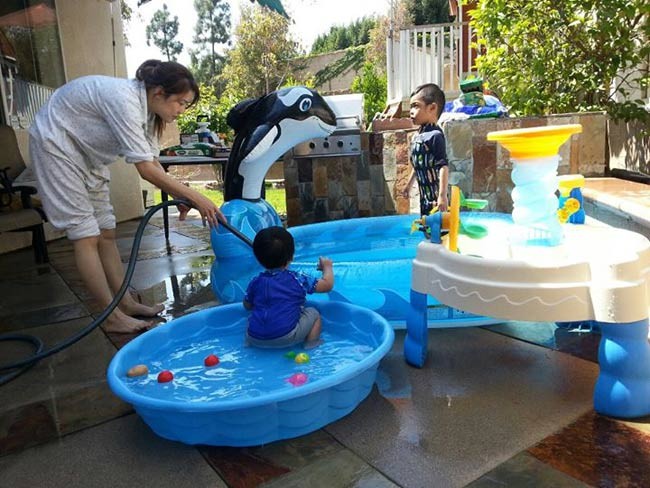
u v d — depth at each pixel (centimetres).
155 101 245
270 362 203
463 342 223
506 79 477
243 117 307
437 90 315
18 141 530
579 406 167
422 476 137
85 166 248
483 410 168
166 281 357
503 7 448
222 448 156
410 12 2403
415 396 180
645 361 156
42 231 440
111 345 245
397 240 359
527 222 199
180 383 187
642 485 129
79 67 615
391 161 473
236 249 280
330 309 231
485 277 171
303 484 137
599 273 159
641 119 419
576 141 397
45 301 328
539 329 233
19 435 171
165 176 242
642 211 263
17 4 529
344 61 2238
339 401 163
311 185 486
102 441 164
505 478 135
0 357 239
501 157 391
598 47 431
